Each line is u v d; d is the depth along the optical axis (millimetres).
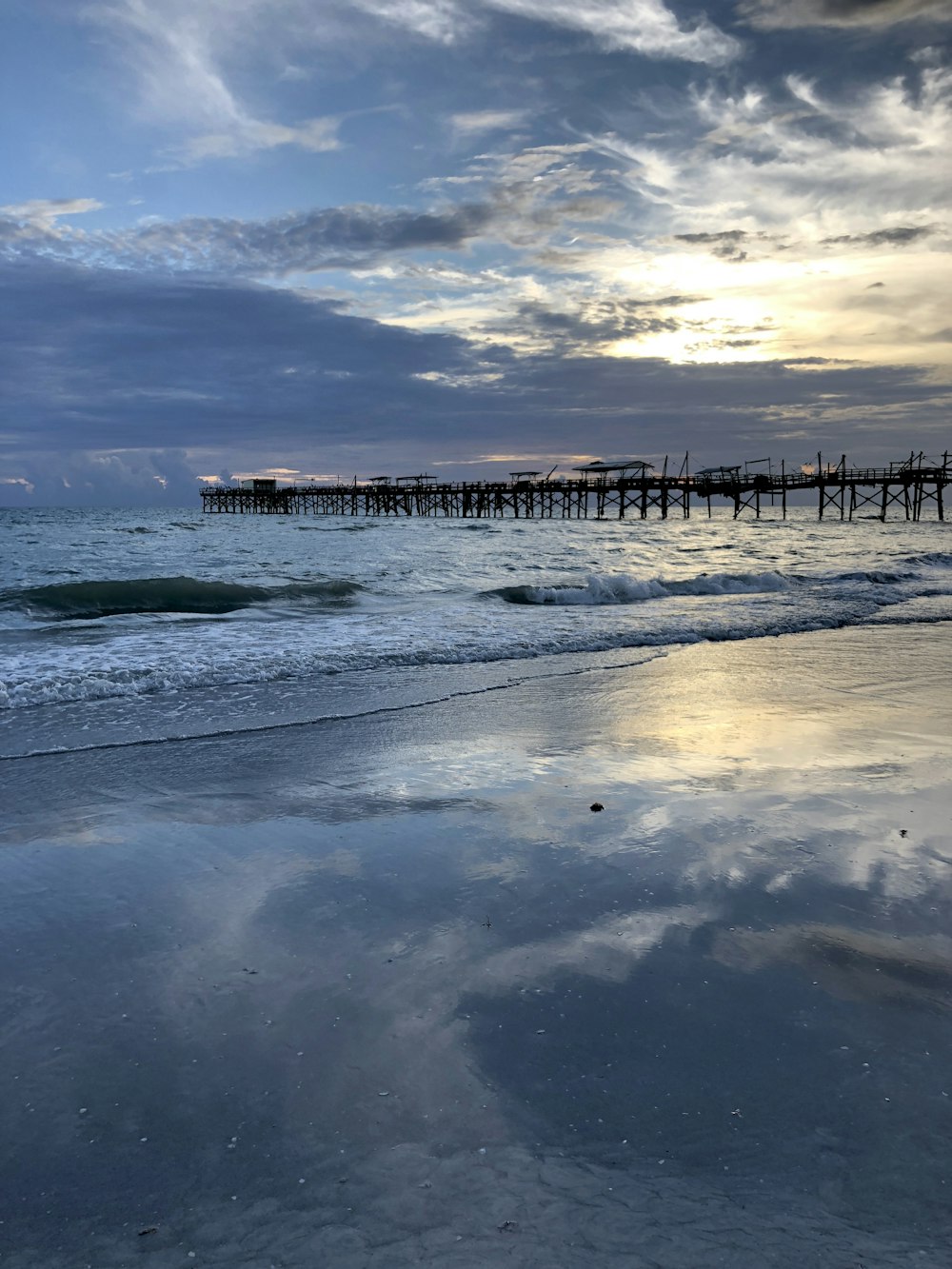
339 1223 1643
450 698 7039
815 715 6438
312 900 3213
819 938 2883
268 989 2551
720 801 4391
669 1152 1843
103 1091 2061
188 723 6148
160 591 14031
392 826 4043
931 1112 1978
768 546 33500
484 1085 2078
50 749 5410
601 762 5168
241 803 4410
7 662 7934
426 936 2908
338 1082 2094
